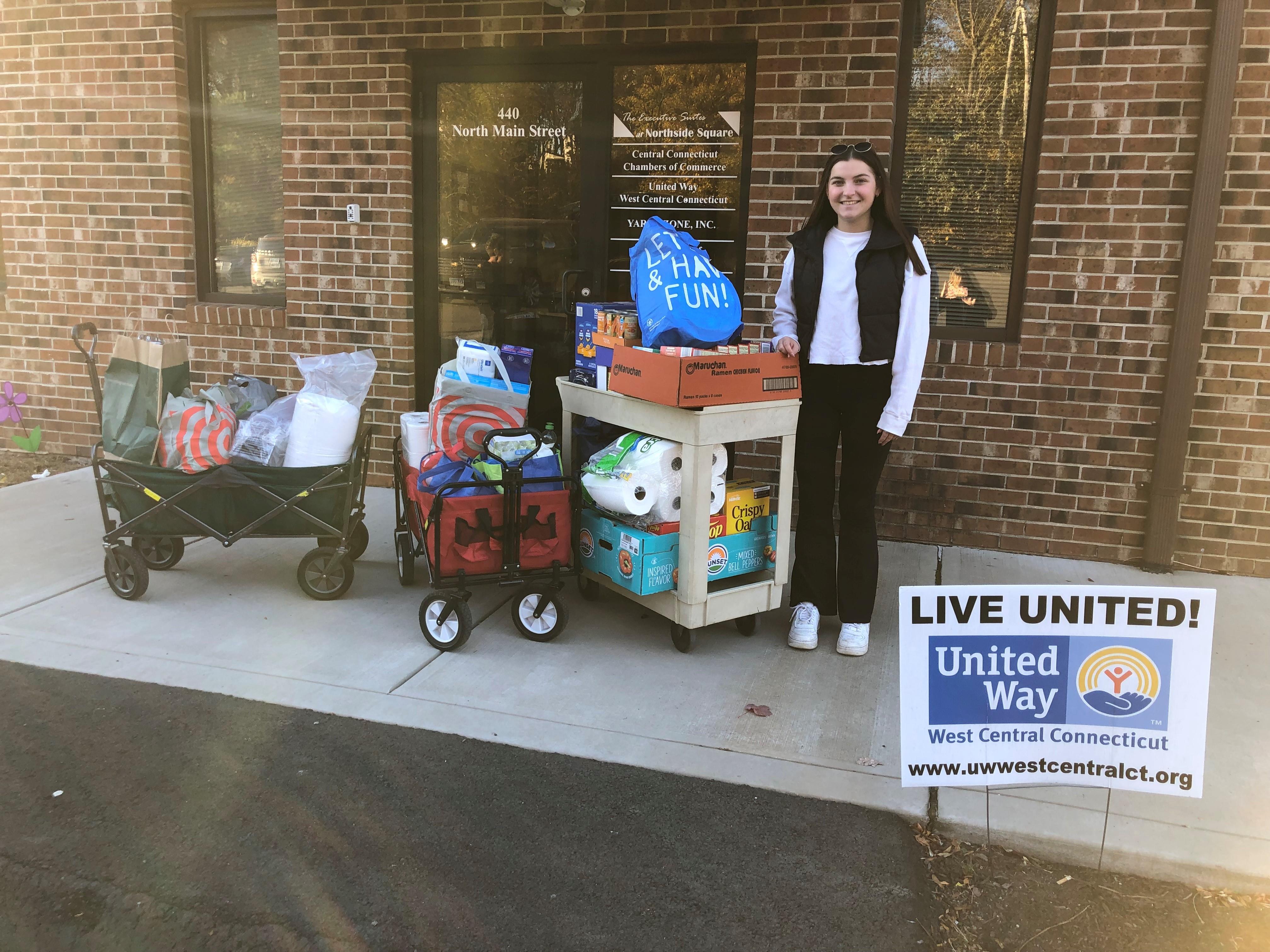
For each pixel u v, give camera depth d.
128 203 6.16
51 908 2.35
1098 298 4.73
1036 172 4.80
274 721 3.21
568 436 4.30
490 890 2.43
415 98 5.62
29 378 6.57
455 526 3.69
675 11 5.02
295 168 5.75
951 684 2.51
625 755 3.05
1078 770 2.53
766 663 3.77
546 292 5.67
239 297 6.25
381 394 5.88
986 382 4.93
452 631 3.77
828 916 2.38
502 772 2.95
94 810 2.71
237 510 4.07
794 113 4.92
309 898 2.39
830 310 3.64
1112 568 4.87
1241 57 4.38
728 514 3.79
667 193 5.34
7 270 6.46
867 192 3.49
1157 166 4.56
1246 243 4.52
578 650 3.83
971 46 4.86
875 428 3.69
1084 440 4.86
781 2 4.86
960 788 2.91
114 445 4.07
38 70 6.15
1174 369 4.63
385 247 5.70
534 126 5.50
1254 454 4.68
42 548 4.83
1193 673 2.46
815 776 2.96
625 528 3.79
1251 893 2.51
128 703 3.31
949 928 2.36
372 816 2.71
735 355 3.51
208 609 4.13
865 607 3.84
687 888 2.46
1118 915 2.42
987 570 4.79
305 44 5.60
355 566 4.71
